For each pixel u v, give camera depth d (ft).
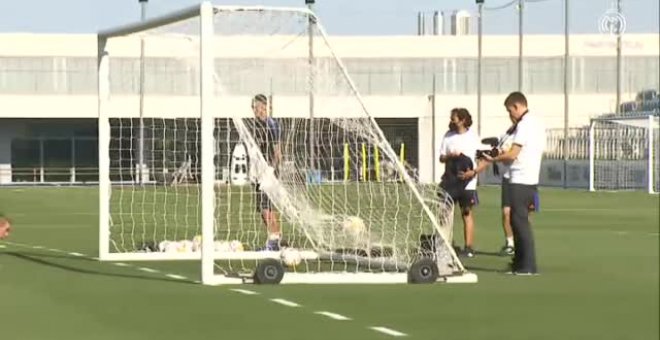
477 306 112.78
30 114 649.20
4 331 98.07
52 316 106.73
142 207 292.20
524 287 128.36
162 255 164.14
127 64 589.73
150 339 93.97
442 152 167.53
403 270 142.61
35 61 650.43
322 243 163.12
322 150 182.60
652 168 436.76
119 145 331.77
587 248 182.09
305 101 433.48
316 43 340.80
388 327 99.50
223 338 94.22
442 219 147.43
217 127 206.18
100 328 99.50
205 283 131.64
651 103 625.82
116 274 142.72
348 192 208.74
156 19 148.15
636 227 236.22
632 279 135.95
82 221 261.03
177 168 288.71
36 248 183.32
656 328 98.53
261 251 166.09
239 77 335.47
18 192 471.62
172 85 590.14
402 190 192.03
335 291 124.98
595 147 479.41
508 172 143.74
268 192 164.86
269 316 106.22
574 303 114.83
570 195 406.21
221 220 213.25
